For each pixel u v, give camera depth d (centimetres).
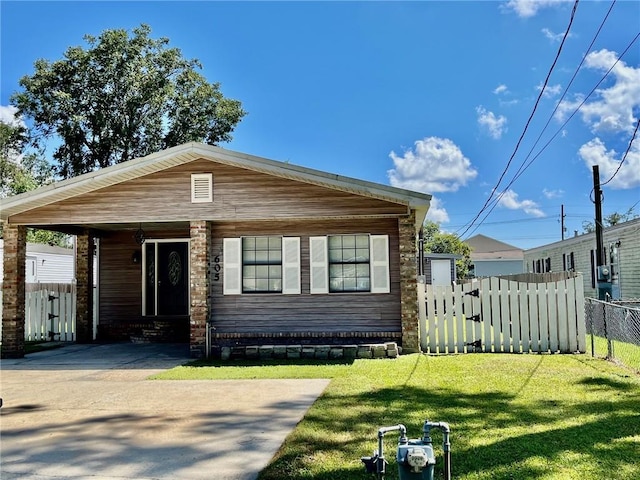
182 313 1542
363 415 599
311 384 814
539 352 1105
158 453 498
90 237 1514
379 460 398
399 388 748
